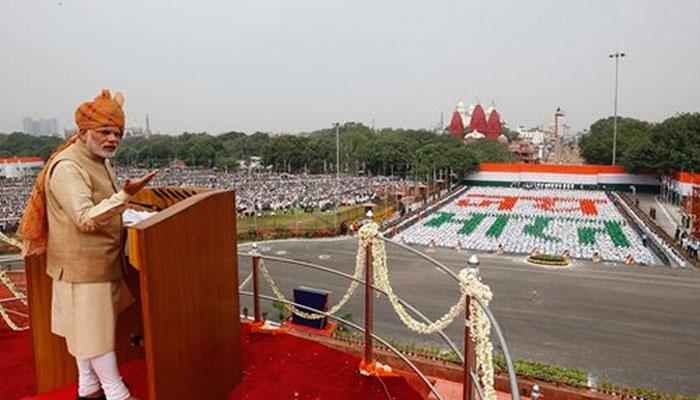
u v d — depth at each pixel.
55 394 3.51
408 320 4.36
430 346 16.20
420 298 22.14
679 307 21.06
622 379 14.30
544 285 24.77
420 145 85.31
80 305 2.91
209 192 3.59
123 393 3.13
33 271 3.35
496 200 59.50
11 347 4.84
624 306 21.23
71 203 2.73
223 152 106.75
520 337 17.61
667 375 14.57
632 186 65.62
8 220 40.22
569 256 32.00
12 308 6.88
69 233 2.85
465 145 86.12
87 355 2.93
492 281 25.62
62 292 2.96
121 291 3.21
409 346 14.28
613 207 52.88
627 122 87.31
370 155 80.81
